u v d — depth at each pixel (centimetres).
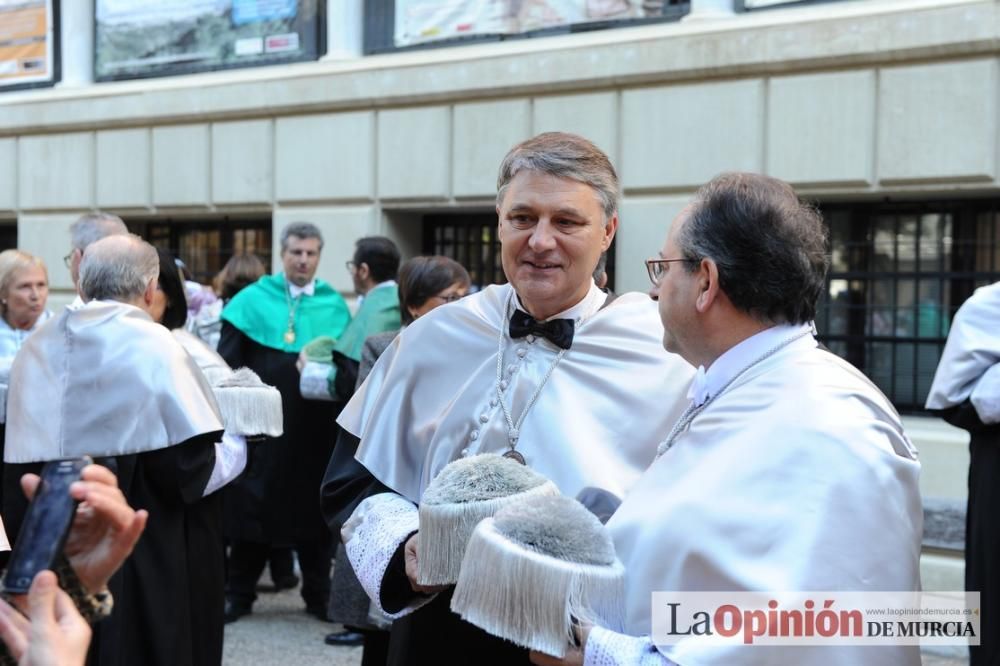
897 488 158
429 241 848
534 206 215
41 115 986
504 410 220
